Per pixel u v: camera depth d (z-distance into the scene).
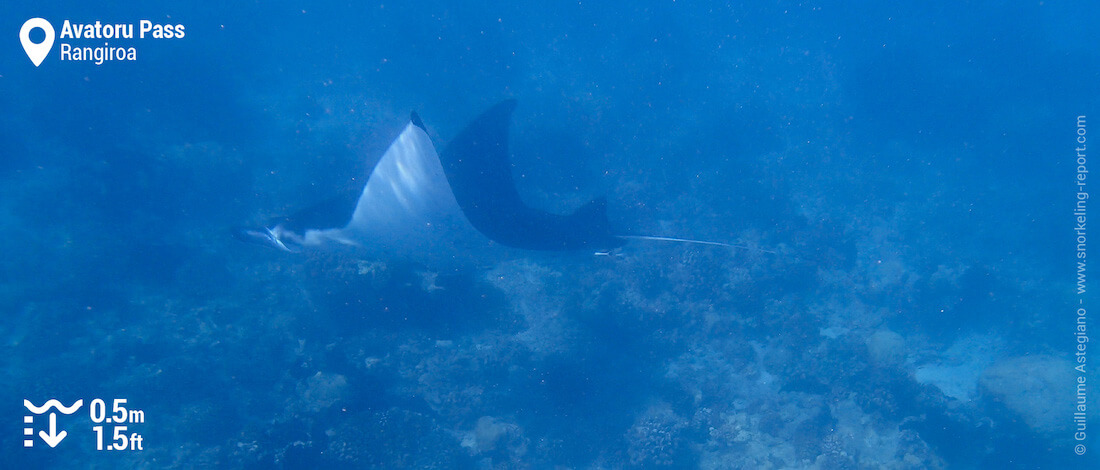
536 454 7.27
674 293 9.65
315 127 15.70
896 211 12.82
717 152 14.45
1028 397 7.89
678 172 13.12
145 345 8.16
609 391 8.06
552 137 13.63
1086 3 27.70
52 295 8.93
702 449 7.39
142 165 12.02
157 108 15.66
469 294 8.98
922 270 10.80
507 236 5.46
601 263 10.02
